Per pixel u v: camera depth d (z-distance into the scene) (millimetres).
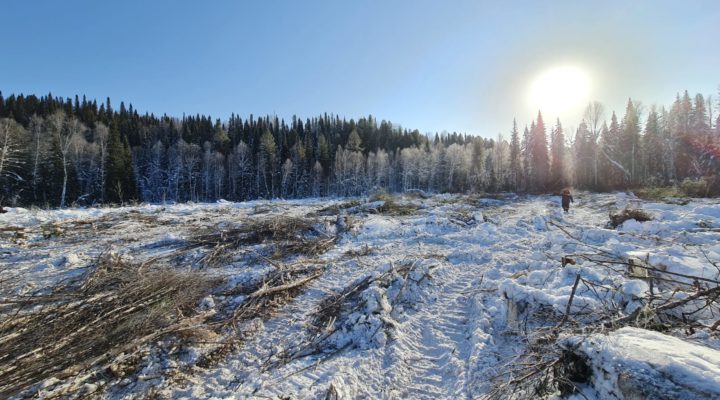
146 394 3900
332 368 4168
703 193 20656
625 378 2270
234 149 56750
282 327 5363
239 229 11133
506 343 4438
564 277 5559
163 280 6566
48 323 4988
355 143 67688
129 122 62688
